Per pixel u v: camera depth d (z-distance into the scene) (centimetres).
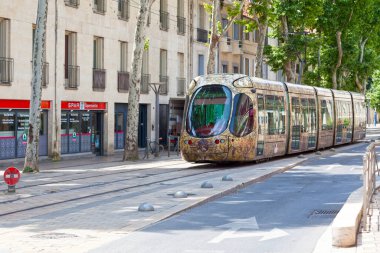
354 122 5269
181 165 3195
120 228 1328
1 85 3266
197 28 5531
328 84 6806
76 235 1256
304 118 3869
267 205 1698
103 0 4147
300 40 5303
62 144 3756
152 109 4803
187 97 3080
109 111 4212
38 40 2766
